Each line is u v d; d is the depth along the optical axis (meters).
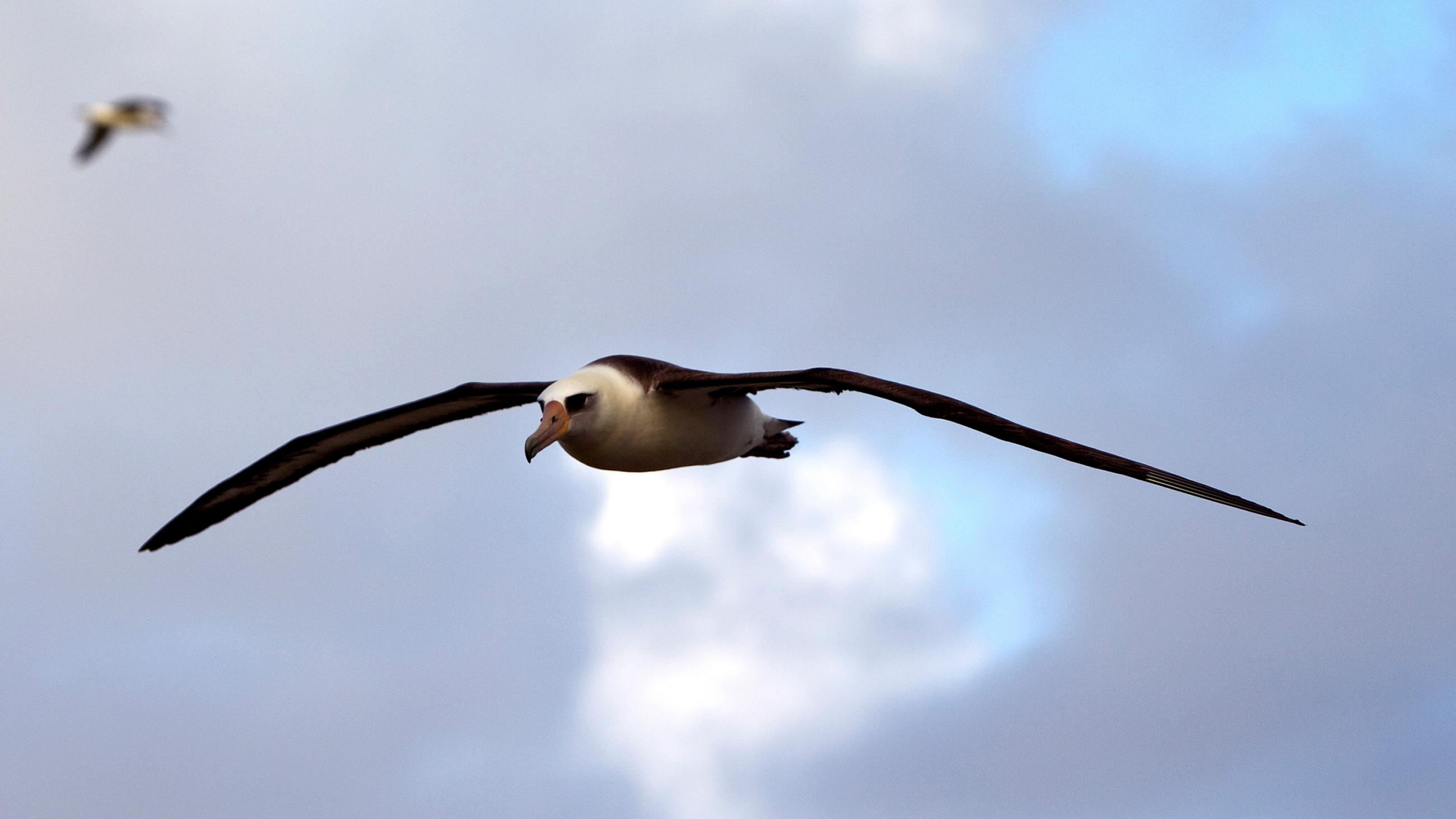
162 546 15.07
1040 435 11.70
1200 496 11.45
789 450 15.99
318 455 15.02
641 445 13.98
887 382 12.36
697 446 14.42
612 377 13.65
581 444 13.73
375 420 14.59
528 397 14.48
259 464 14.70
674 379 13.64
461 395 14.45
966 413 11.88
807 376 12.67
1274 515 11.18
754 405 15.04
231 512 15.27
